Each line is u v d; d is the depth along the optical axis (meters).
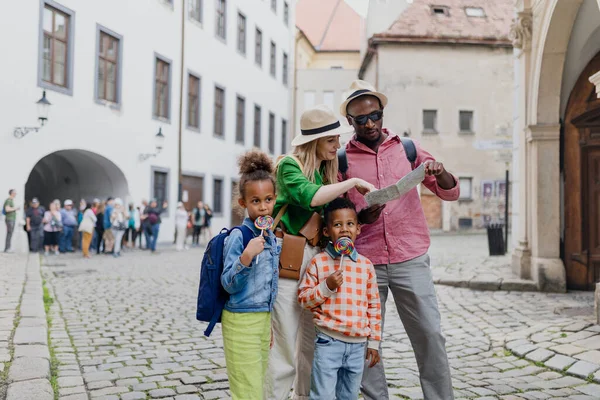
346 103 3.24
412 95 28.02
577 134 8.52
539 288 8.46
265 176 2.76
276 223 2.97
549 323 5.98
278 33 32.50
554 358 4.68
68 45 16.16
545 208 8.53
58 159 19.69
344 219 2.92
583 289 8.51
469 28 28.36
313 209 3.01
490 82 28.22
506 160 13.06
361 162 3.30
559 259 8.50
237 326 2.76
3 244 14.30
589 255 8.48
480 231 27.80
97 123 17.27
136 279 10.38
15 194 14.24
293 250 2.94
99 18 17.25
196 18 22.91
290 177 2.91
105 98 17.78
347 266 2.96
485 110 28.25
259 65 29.56
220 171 25.03
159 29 20.20
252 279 2.78
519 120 9.34
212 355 4.99
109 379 4.21
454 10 29.20
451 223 28.09
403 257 3.22
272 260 2.84
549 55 8.24
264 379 2.97
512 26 9.21
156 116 20.14
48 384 3.78
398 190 2.83
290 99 34.50
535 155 8.57
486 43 27.88
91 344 5.31
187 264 13.45
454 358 4.91
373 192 2.85
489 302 7.62
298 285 2.98
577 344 4.97
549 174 8.52
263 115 30.23
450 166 28.16
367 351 3.00
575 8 7.66
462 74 28.19
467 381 4.23
